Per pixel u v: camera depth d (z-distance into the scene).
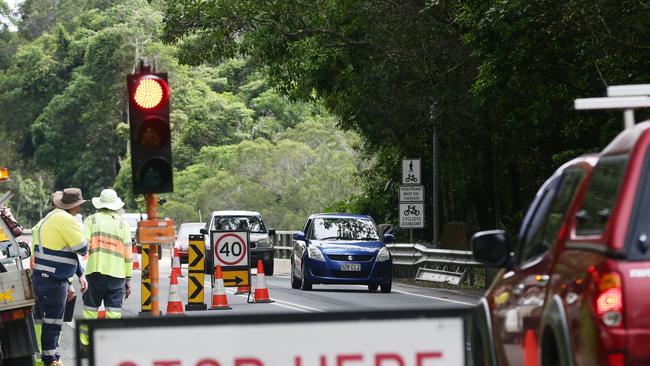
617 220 12.10
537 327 13.60
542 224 14.70
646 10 38.56
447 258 54.50
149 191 19.77
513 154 61.09
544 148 58.28
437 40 57.31
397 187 81.50
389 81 58.91
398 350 11.26
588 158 14.02
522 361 14.34
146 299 35.12
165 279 62.84
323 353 11.19
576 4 39.03
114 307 27.89
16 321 23.28
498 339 15.46
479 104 51.53
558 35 43.12
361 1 58.78
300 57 64.88
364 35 65.00
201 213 135.25
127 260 28.03
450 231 60.56
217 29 65.25
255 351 11.12
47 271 25.91
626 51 41.50
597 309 11.96
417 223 61.00
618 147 12.84
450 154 67.44
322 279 49.06
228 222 69.31
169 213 148.38
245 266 43.06
